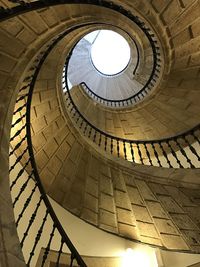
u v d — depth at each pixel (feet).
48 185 14.73
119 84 30.25
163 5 11.64
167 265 12.42
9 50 10.52
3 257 6.92
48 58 15.38
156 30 13.69
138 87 27.96
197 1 10.94
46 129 15.71
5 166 8.72
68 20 12.59
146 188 15.10
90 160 16.46
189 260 12.21
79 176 16.03
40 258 11.04
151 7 11.89
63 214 14.14
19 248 7.37
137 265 12.62
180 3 11.34
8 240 7.31
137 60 26.02
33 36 11.21
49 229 12.46
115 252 13.24
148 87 22.16
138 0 11.52
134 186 15.37
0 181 8.30
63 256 11.78
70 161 16.21
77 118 19.44
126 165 16.22
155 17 12.59
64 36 14.87
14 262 6.99
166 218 14.17
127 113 24.02
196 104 19.33
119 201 15.23
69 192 15.25
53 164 15.44
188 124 21.33
